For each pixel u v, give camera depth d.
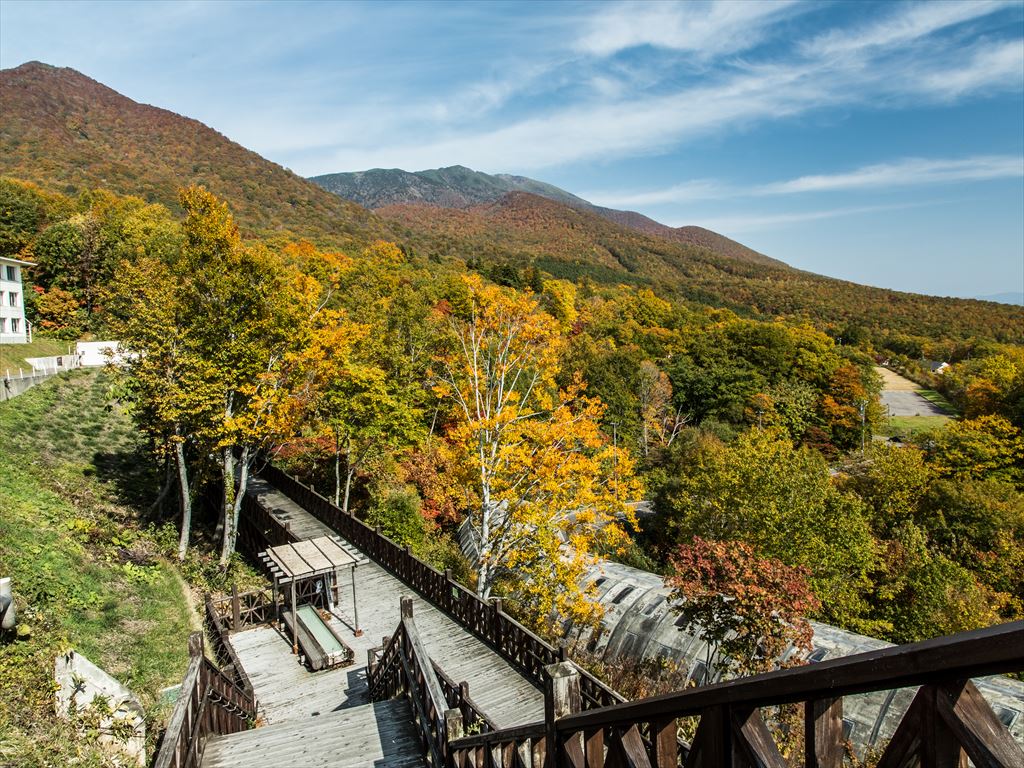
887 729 11.80
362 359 27.67
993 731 1.33
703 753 2.28
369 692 10.96
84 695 9.34
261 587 17.50
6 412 26.78
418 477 29.89
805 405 58.06
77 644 10.86
